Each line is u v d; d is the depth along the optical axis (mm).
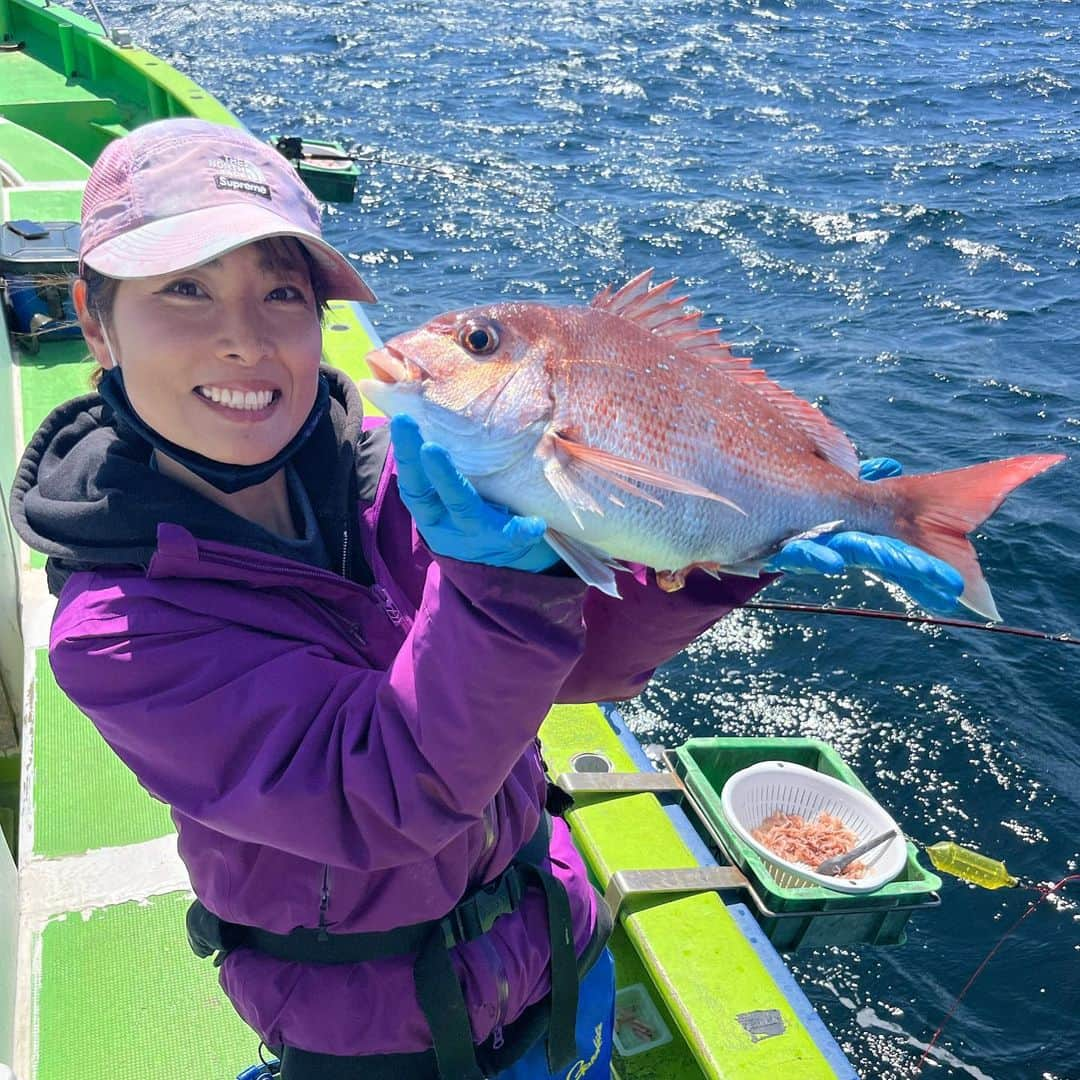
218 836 1422
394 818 1272
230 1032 2271
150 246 1313
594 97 19094
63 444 1573
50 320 5098
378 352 1514
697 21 26000
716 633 6742
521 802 1590
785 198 14484
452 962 1534
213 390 1365
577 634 1259
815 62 22141
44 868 2611
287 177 1471
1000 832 5477
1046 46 24125
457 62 21219
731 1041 2373
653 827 3002
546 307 1515
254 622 1374
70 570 1422
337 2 26656
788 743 4215
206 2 25969
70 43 8992
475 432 1456
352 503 1611
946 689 6297
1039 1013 4598
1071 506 7820
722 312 11305
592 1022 1809
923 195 14672
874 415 9125
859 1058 4457
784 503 1619
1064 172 15633
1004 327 10906
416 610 1571
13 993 2311
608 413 1492
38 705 3100
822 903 3432
